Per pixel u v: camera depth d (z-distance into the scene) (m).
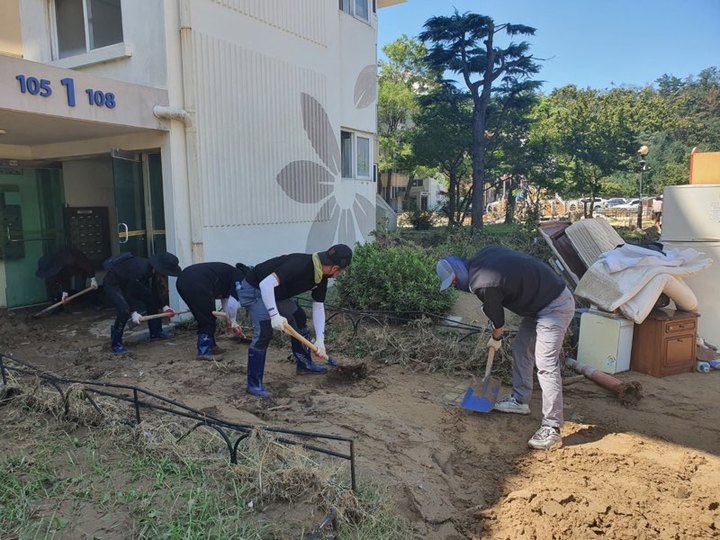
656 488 3.48
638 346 5.68
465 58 23.06
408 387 5.28
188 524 2.79
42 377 4.44
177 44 7.37
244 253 8.51
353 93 11.34
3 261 8.45
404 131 30.58
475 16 21.81
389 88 30.16
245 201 8.45
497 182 30.59
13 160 8.50
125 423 3.93
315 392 5.00
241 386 5.21
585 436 4.30
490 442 4.16
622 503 3.30
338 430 4.21
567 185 27.69
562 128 26.62
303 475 3.17
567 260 7.11
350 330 7.02
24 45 8.73
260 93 8.59
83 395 4.20
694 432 4.36
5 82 5.58
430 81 32.00
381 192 39.38
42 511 2.92
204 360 6.08
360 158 11.95
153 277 7.15
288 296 4.95
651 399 5.02
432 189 51.38
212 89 7.73
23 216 8.68
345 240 11.29
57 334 7.28
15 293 8.63
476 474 3.70
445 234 17.62
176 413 3.68
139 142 7.61
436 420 4.51
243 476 3.20
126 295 6.37
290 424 4.33
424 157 26.72
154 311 6.92
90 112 6.38
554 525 3.07
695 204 6.38
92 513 2.91
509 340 5.84
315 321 5.19
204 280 6.10
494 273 4.13
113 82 6.61
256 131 8.57
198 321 6.15
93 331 7.43
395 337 6.50
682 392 5.18
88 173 9.30
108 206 9.52
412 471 3.62
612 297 5.52
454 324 6.98
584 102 26.86
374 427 4.27
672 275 5.50
